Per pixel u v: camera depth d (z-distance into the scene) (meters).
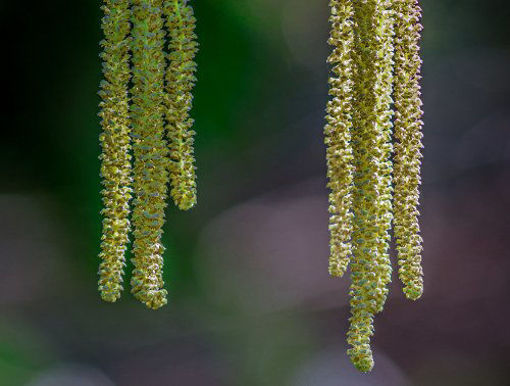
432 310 1.53
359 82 0.48
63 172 1.30
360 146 0.48
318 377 1.40
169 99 0.48
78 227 1.31
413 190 0.49
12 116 1.29
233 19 1.45
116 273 0.48
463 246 1.64
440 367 1.44
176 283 1.45
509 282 1.54
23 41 1.27
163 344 1.36
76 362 1.26
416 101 0.49
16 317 1.27
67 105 1.28
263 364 1.41
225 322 1.46
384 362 1.44
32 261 1.31
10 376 1.16
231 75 1.46
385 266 0.48
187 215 1.52
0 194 1.31
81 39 1.27
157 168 0.48
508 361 1.45
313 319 1.53
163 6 0.48
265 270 1.60
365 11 0.48
